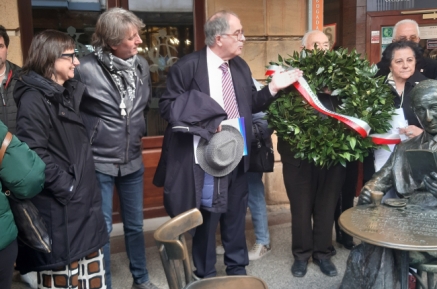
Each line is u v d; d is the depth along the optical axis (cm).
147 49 402
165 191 251
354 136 252
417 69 316
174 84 250
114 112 248
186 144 245
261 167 294
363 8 501
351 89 254
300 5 425
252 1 412
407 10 491
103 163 251
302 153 262
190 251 345
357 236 189
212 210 254
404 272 201
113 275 310
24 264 205
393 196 249
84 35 380
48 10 365
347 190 329
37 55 202
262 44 421
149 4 397
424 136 226
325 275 302
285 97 262
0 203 173
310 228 301
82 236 208
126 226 277
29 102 195
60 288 210
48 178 195
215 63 251
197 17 410
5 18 335
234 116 254
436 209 216
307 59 264
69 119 207
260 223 334
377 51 506
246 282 201
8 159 173
